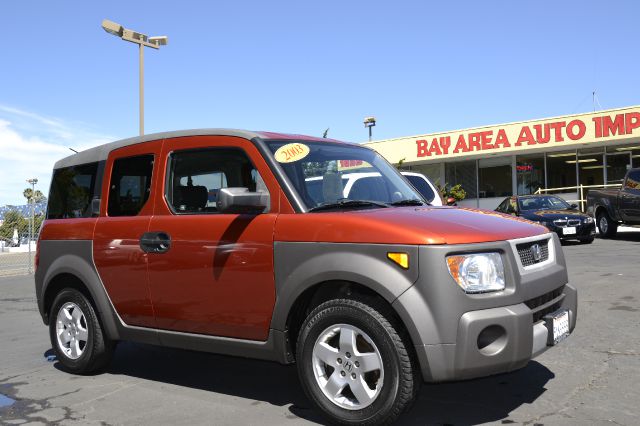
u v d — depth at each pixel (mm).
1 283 14617
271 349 3820
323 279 3549
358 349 3535
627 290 7871
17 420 3998
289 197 3885
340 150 4656
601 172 23328
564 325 3824
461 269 3295
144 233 4492
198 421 3830
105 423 3867
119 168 4914
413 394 3365
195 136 4480
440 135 25672
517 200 16688
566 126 22531
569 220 14914
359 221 3541
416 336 3234
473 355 3230
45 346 6605
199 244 4152
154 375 5047
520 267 3525
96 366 5035
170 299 4316
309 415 3875
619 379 4281
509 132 23844
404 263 3320
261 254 3842
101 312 4777
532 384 4277
